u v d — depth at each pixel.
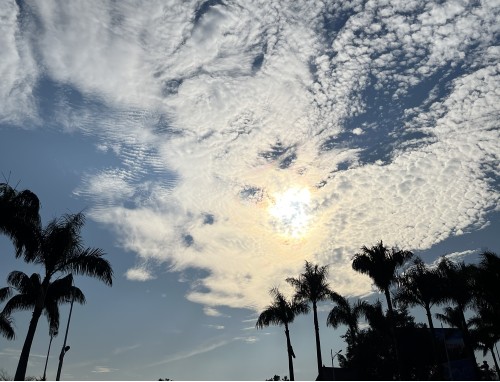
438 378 43.72
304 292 39.75
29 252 18.34
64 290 27.83
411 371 45.91
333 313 43.66
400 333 48.06
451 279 36.03
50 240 18.83
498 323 34.97
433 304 36.38
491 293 30.20
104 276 19.45
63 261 19.33
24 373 17.31
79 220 19.78
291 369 39.06
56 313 29.42
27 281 27.20
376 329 45.25
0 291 29.58
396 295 36.34
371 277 35.78
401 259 35.75
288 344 40.12
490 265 29.84
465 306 36.66
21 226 17.83
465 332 38.53
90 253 19.73
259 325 41.03
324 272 40.44
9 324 31.38
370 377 47.62
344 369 49.06
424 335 47.56
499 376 47.16
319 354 37.38
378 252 36.06
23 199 18.14
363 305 44.19
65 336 40.75
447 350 44.47
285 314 40.84
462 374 43.41
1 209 17.45
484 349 48.38
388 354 48.22
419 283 35.53
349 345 51.62
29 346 17.73
